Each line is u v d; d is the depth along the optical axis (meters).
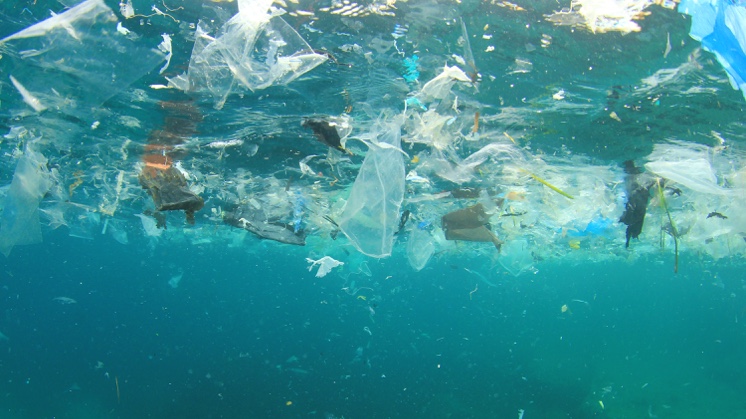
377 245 5.65
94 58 4.50
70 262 58.28
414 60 5.86
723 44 3.46
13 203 6.76
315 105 7.38
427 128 8.10
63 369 33.88
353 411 21.58
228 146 9.67
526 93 6.86
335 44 5.46
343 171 11.66
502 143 9.21
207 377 27.98
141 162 10.89
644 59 5.78
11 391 27.91
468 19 5.00
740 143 8.77
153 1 4.44
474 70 5.60
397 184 5.57
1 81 6.38
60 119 8.07
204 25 4.80
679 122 7.95
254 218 11.04
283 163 11.03
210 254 45.47
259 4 4.05
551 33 5.25
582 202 14.20
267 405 22.28
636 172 10.92
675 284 77.56
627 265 45.69
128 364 33.47
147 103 7.30
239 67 4.72
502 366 34.41
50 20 3.99
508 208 14.55
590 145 9.36
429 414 21.53
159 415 21.75
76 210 18.98
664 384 32.78
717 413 23.77
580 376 32.28
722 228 14.47
